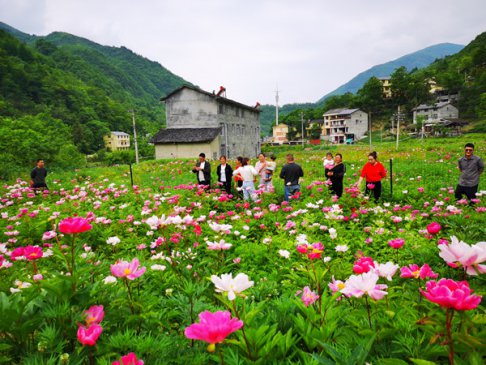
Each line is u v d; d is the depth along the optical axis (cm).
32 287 184
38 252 255
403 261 402
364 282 179
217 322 131
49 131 3619
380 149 3853
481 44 13100
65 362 156
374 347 179
